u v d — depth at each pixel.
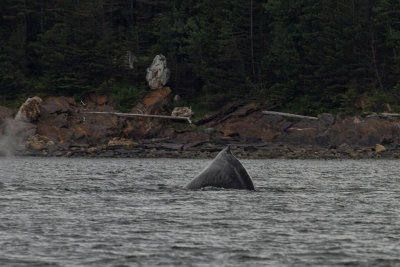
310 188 103.88
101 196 90.06
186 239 58.22
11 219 68.56
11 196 89.50
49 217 70.19
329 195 92.56
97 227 64.06
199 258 51.09
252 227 64.25
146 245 55.72
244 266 48.75
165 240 57.75
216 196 88.12
